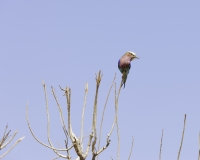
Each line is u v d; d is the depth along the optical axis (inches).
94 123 508.4
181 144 491.2
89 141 506.0
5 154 460.4
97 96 512.4
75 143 498.9
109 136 511.5
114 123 522.3
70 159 502.3
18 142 472.1
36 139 502.3
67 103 503.8
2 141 466.9
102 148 508.4
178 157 486.9
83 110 519.5
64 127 505.7
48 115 514.6
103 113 521.3
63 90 504.7
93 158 503.2
